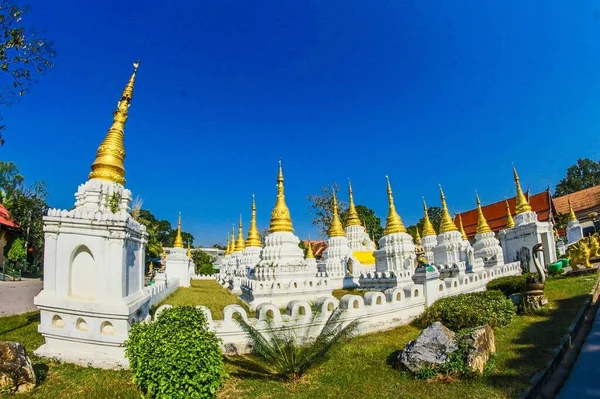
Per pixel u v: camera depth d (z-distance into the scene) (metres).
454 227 37.28
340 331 10.65
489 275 26.75
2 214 42.72
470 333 10.02
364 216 74.00
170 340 7.79
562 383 8.84
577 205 61.56
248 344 11.80
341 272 32.50
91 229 11.19
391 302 15.80
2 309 17.53
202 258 83.25
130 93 15.11
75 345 10.65
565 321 13.95
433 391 8.51
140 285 13.34
